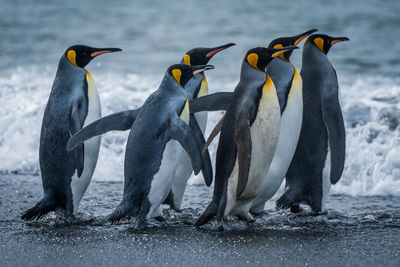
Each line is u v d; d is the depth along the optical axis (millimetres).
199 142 13461
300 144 13180
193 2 68812
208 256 10047
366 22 50594
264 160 12039
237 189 11203
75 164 12844
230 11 60812
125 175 11930
